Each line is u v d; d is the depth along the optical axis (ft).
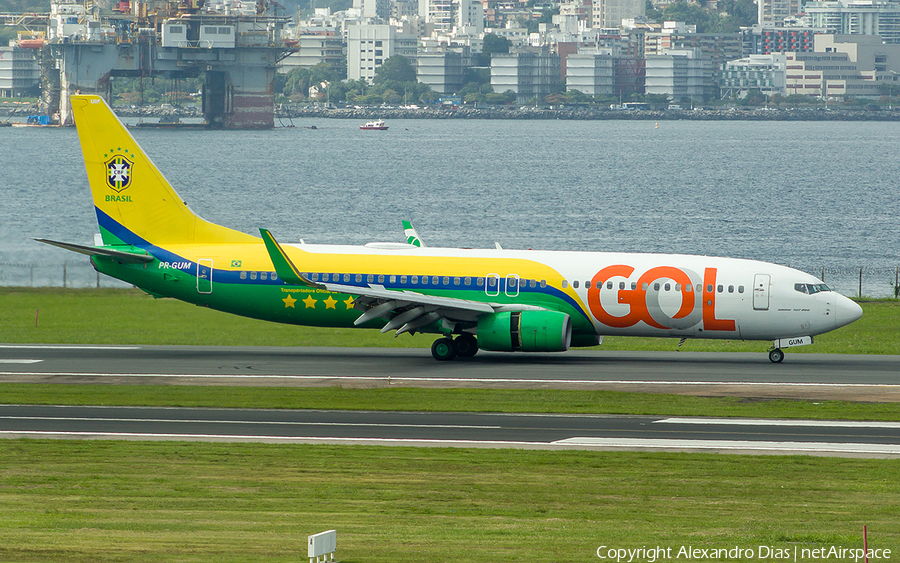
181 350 654.94
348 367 588.91
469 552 248.73
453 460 370.32
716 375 561.43
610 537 266.36
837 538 267.39
